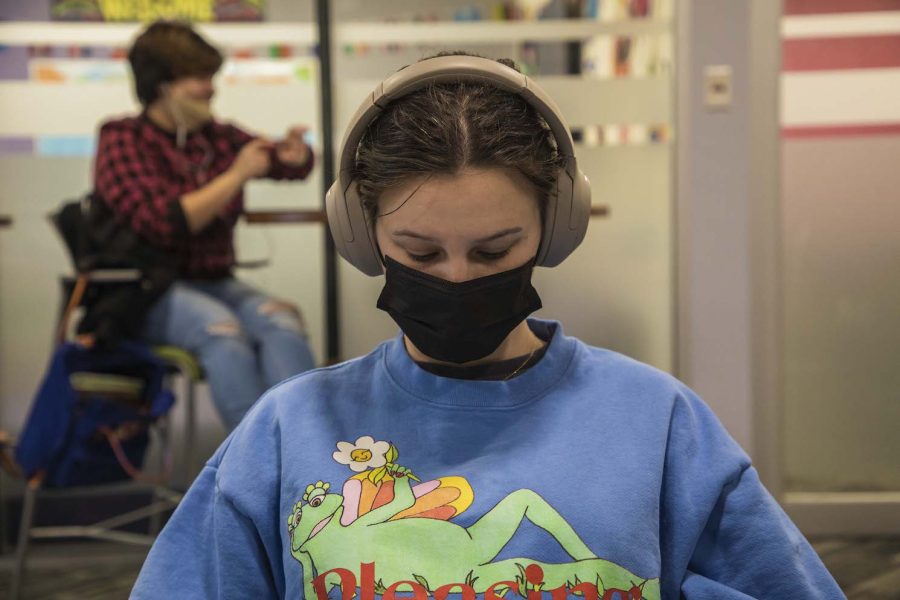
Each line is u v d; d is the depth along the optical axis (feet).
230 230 7.51
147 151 7.10
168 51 7.07
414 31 8.59
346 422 2.28
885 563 7.39
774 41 8.02
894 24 8.08
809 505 8.25
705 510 2.19
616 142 8.46
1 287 8.66
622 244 8.54
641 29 8.36
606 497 2.10
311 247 8.89
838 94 8.14
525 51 8.48
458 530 2.07
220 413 6.59
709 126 7.93
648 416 2.25
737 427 8.13
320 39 8.64
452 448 2.20
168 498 8.24
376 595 2.01
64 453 6.20
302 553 2.10
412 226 2.05
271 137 8.80
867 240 8.23
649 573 2.07
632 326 8.59
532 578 2.01
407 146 2.00
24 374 8.68
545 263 2.39
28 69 8.63
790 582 2.13
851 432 8.34
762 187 8.13
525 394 2.27
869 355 8.29
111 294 6.56
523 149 2.02
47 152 8.67
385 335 8.93
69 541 8.22
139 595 2.23
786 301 8.30
